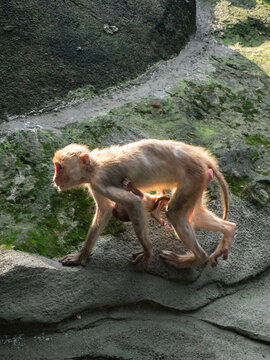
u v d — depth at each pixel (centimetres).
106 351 304
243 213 346
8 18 376
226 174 355
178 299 320
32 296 304
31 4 383
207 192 347
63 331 307
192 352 308
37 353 301
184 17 418
